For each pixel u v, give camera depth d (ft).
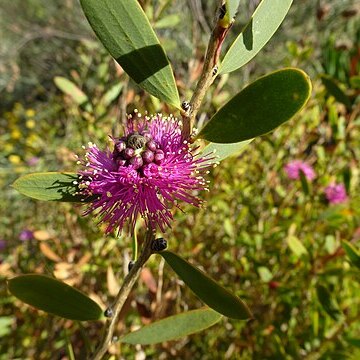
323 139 0.69
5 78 2.10
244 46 0.24
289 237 0.52
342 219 0.57
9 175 1.15
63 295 0.28
